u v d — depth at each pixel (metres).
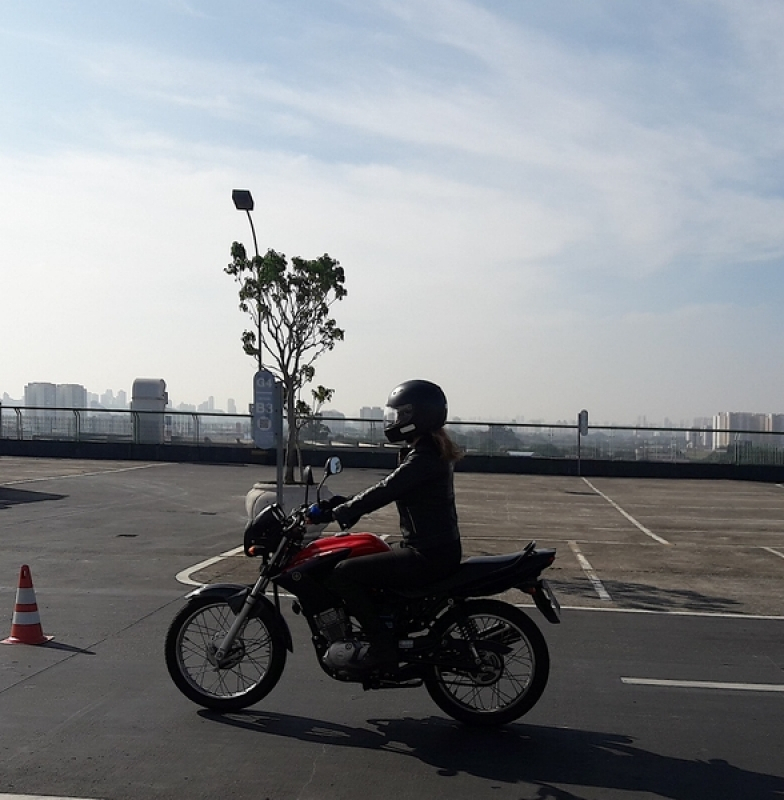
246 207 15.77
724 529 18.03
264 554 5.80
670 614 9.34
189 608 5.86
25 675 6.61
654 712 6.02
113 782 4.70
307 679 6.65
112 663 6.95
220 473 29.05
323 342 16.77
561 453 34.88
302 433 34.44
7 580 10.52
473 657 5.46
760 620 9.10
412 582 5.45
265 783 4.73
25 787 4.62
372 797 4.59
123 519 16.61
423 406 5.42
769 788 4.79
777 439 34.59
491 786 4.75
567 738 5.49
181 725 5.59
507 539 15.62
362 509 5.40
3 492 21.19
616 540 15.84
